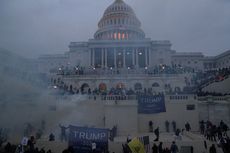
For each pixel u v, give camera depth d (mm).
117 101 43062
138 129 42688
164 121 43250
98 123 42969
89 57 99500
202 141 31656
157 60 102938
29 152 22594
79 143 19500
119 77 65250
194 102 43750
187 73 67688
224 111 44188
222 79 59500
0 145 30438
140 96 37906
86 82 65125
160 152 26703
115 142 31406
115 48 98625
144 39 100625
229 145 27531
